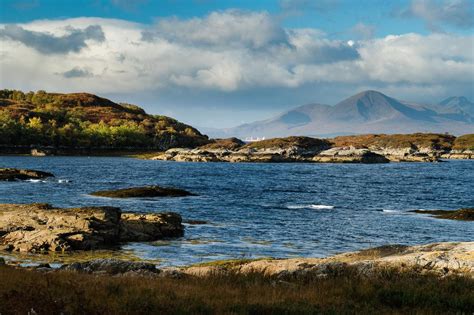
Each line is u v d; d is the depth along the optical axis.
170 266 30.61
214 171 161.25
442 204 75.38
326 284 17.25
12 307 12.40
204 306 12.94
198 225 48.50
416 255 22.17
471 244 24.98
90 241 36.34
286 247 38.59
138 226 41.03
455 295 15.09
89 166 169.62
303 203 72.12
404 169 196.75
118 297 13.86
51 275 17.97
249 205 67.31
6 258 31.92
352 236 44.44
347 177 140.00
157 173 142.62
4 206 42.75
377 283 16.67
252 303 13.70
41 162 190.75
